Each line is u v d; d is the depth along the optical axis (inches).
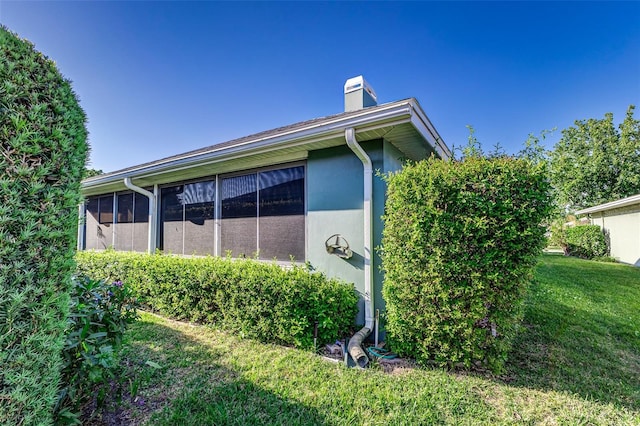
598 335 163.5
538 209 115.4
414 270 126.6
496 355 119.6
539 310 207.2
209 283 167.5
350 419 90.4
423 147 180.7
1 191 50.8
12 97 53.2
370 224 157.4
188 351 135.6
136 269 210.1
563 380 116.0
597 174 810.8
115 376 104.3
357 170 166.6
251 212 212.2
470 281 119.5
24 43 57.3
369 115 137.6
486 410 96.5
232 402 97.7
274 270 159.9
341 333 152.0
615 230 548.7
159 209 279.7
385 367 125.3
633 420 92.6
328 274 172.2
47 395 58.2
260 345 143.0
